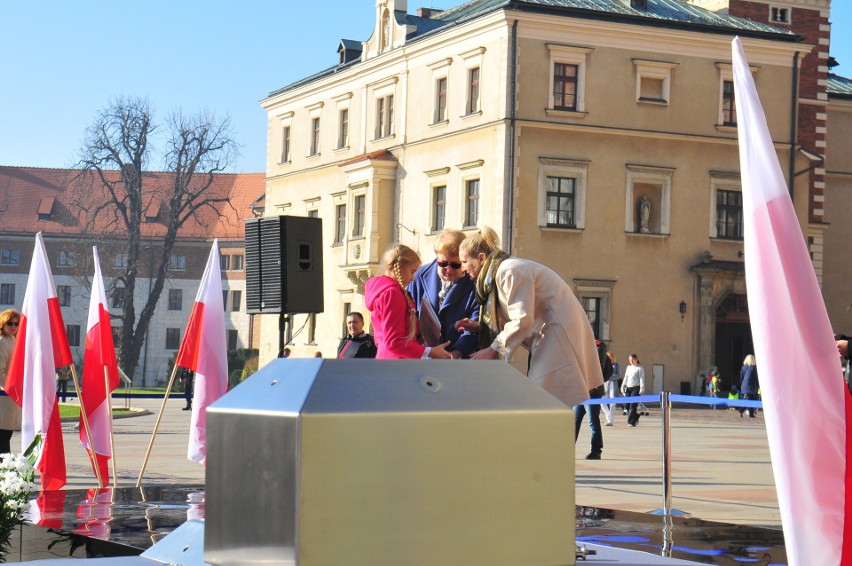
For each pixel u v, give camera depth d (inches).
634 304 1649.9
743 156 167.3
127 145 2623.0
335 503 78.8
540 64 1621.6
